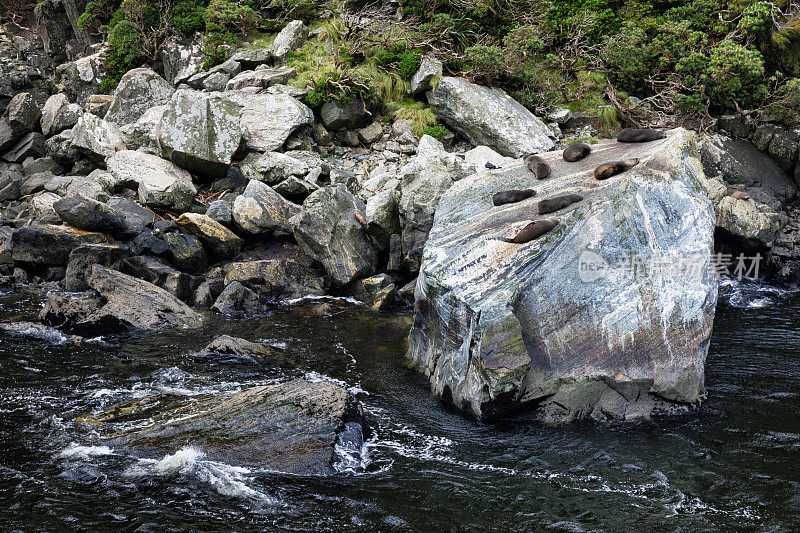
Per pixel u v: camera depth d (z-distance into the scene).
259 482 6.46
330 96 16.27
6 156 16.53
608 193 8.48
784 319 11.67
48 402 7.99
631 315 7.76
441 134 16.45
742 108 17.16
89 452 6.86
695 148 9.60
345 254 12.77
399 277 13.02
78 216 12.46
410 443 7.38
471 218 9.39
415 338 9.65
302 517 5.96
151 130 15.41
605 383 7.70
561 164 10.33
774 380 8.98
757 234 13.76
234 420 7.24
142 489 6.27
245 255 13.21
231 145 14.57
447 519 5.98
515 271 7.85
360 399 8.48
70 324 10.20
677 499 6.29
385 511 6.08
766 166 16.23
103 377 8.77
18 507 5.92
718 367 9.47
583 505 6.20
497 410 7.65
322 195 12.93
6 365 9.01
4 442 7.02
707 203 8.54
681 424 7.76
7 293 11.96
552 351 7.70
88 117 15.59
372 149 16.52
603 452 7.14
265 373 9.13
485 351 7.37
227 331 10.72
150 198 13.48
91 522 5.77
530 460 7.00
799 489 6.43
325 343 10.38
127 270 12.21
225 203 13.41
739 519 5.97
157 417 7.51
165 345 10.00
